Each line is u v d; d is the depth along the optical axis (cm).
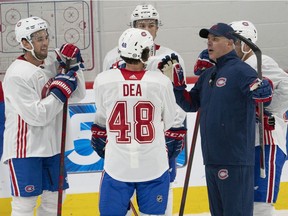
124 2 1571
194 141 1221
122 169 1042
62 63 1173
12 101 1144
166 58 1130
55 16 1555
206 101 1087
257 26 1616
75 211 1429
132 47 1034
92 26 1571
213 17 1605
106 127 1070
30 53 1173
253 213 1180
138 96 1038
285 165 1453
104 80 1054
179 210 1312
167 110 1073
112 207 1054
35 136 1170
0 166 1400
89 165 1427
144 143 1040
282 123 1212
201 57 1195
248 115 1053
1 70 1560
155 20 1262
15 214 1191
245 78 1037
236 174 1066
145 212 1062
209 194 1119
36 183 1178
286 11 1611
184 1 1589
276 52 1630
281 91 1158
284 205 1462
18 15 1547
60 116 1207
